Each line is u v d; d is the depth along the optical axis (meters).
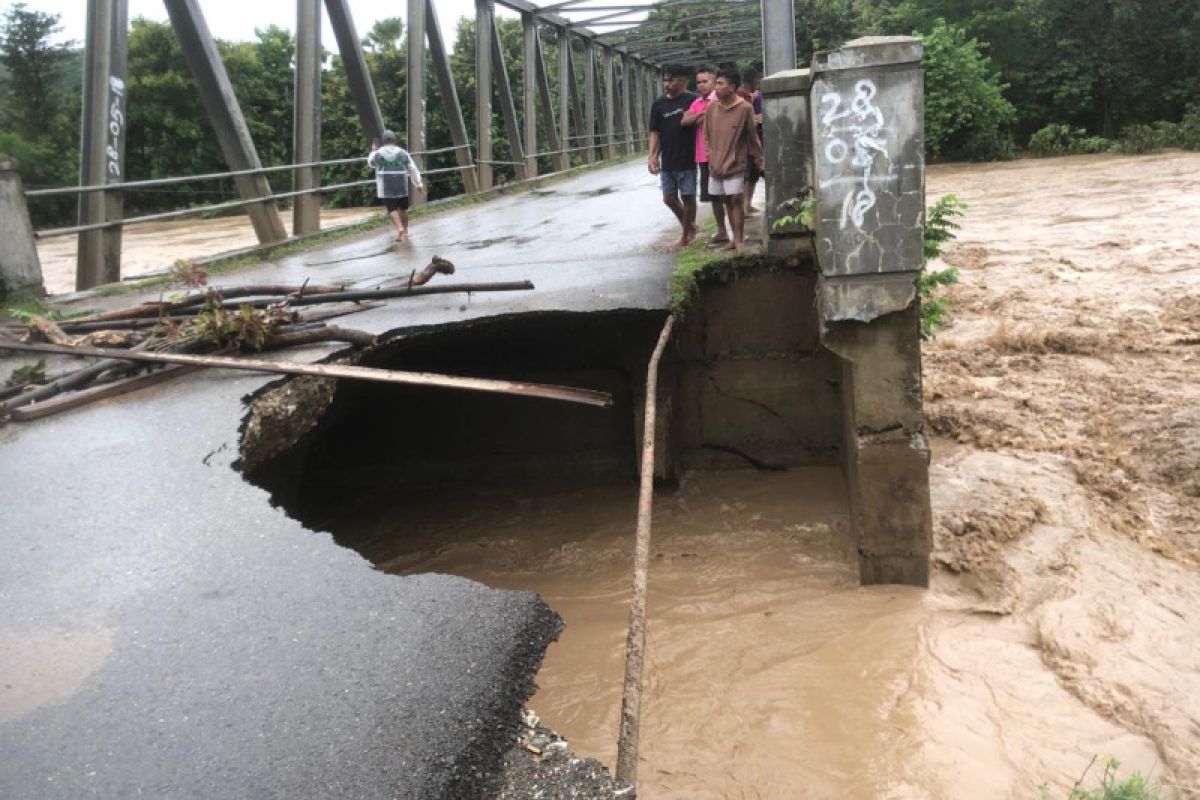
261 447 5.22
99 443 4.83
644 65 36.75
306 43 13.62
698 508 7.29
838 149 5.23
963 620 5.38
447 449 8.19
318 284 9.02
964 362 9.58
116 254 10.77
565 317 6.71
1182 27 30.34
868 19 30.42
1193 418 7.55
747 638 5.36
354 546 7.31
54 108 40.91
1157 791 3.91
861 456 5.63
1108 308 10.66
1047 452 7.43
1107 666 4.81
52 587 3.52
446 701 2.76
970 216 17.53
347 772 2.48
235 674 2.93
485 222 14.40
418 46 16.97
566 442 8.09
